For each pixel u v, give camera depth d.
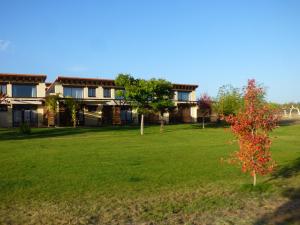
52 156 18.83
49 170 14.66
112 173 14.08
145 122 58.03
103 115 53.50
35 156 18.80
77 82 51.19
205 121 63.75
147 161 17.28
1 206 9.45
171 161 17.31
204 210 9.16
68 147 23.17
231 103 49.53
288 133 36.56
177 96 62.25
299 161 17.42
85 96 52.09
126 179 12.95
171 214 8.82
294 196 10.50
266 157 11.62
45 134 34.50
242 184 12.11
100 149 22.11
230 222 8.20
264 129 11.77
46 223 8.12
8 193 10.83
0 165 15.86
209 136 32.59
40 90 47.56
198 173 14.23
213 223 8.15
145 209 9.24
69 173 14.02
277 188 11.54
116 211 9.06
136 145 24.62
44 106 47.75
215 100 51.53
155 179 13.00
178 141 27.78
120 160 17.53
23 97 46.56
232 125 12.05
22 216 8.62
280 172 14.51
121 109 56.22
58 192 10.98
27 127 35.22
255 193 10.92
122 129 41.91
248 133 11.71
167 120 59.56
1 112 45.56
